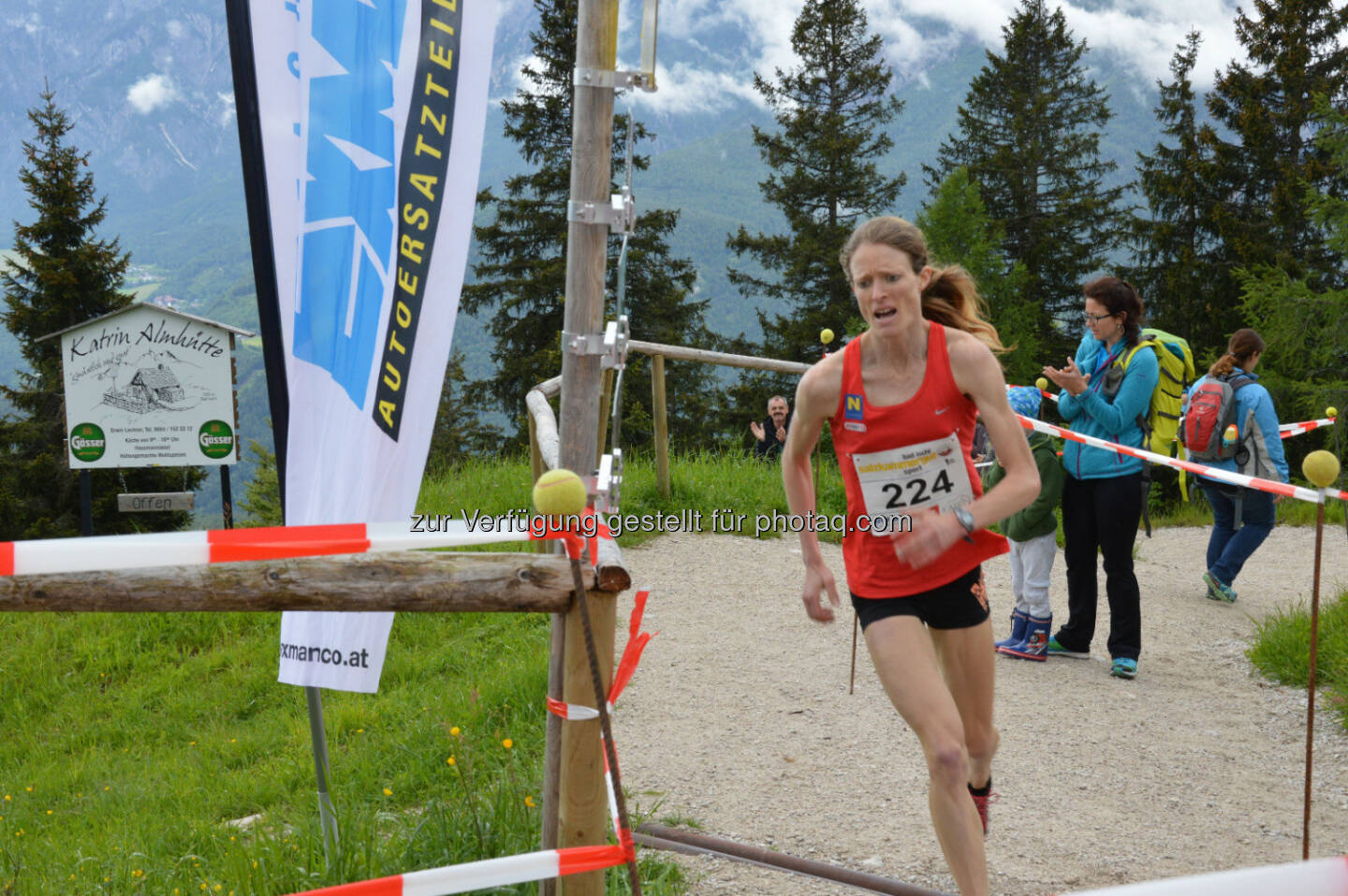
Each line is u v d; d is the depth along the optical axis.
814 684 5.61
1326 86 34.91
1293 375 26.22
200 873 4.06
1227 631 7.05
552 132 32.00
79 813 5.90
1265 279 27.44
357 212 3.28
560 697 2.74
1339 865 1.45
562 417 2.65
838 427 2.99
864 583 2.95
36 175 34.09
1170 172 36.88
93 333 11.38
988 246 32.09
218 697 7.58
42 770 6.78
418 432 3.24
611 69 2.54
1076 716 5.26
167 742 7.04
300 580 2.20
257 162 3.46
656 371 9.14
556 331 30.78
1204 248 35.78
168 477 29.67
